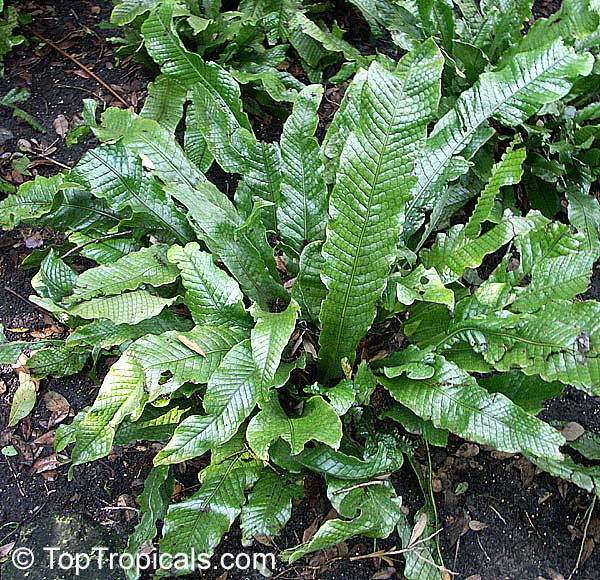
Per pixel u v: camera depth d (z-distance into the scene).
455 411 2.06
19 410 2.55
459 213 3.05
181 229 2.54
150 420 2.21
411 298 2.00
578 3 2.86
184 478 2.46
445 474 2.51
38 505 2.43
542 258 2.21
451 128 2.54
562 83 2.44
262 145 2.49
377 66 2.00
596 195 3.24
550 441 1.95
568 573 2.37
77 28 3.67
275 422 2.01
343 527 2.03
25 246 2.97
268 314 2.06
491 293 2.17
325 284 2.12
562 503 2.50
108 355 2.71
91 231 2.63
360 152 2.00
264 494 2.16
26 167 3.14
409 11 3.13
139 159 2.47
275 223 2.60
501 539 2.42
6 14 3.53
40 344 2.60
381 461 2.13
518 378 2.23
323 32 3.23
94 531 2.38
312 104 2.37
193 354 2.06
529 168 3.04
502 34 3.13
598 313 1.97
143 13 3.16
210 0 3.26
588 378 1.93
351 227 2.04
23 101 3.36
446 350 2.28
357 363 2.54
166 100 3.02
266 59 3.33
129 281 2.23
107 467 2.50
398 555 2.36
